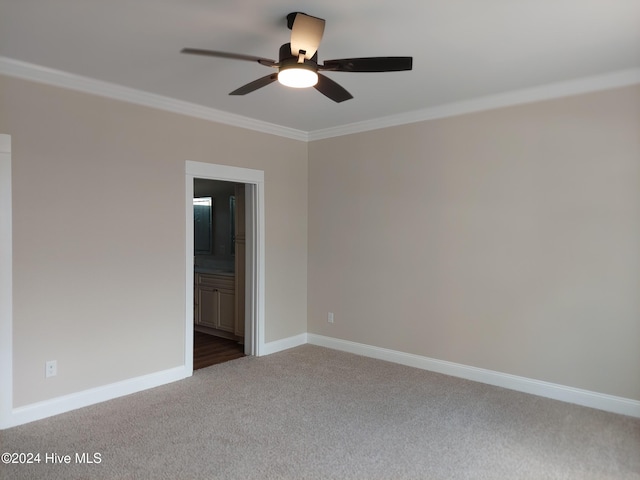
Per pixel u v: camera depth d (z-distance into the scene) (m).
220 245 6.57
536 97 3.62
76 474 2.45
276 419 3.18
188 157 4.04
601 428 3.05
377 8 2.26
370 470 2.52
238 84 3.45
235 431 2.99
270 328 4.89
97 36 2.60
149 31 2.54
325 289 5.12
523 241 3.73
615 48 2.78
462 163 4.05
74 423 3.09
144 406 3.40
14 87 3.00
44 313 3.16
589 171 3.41
